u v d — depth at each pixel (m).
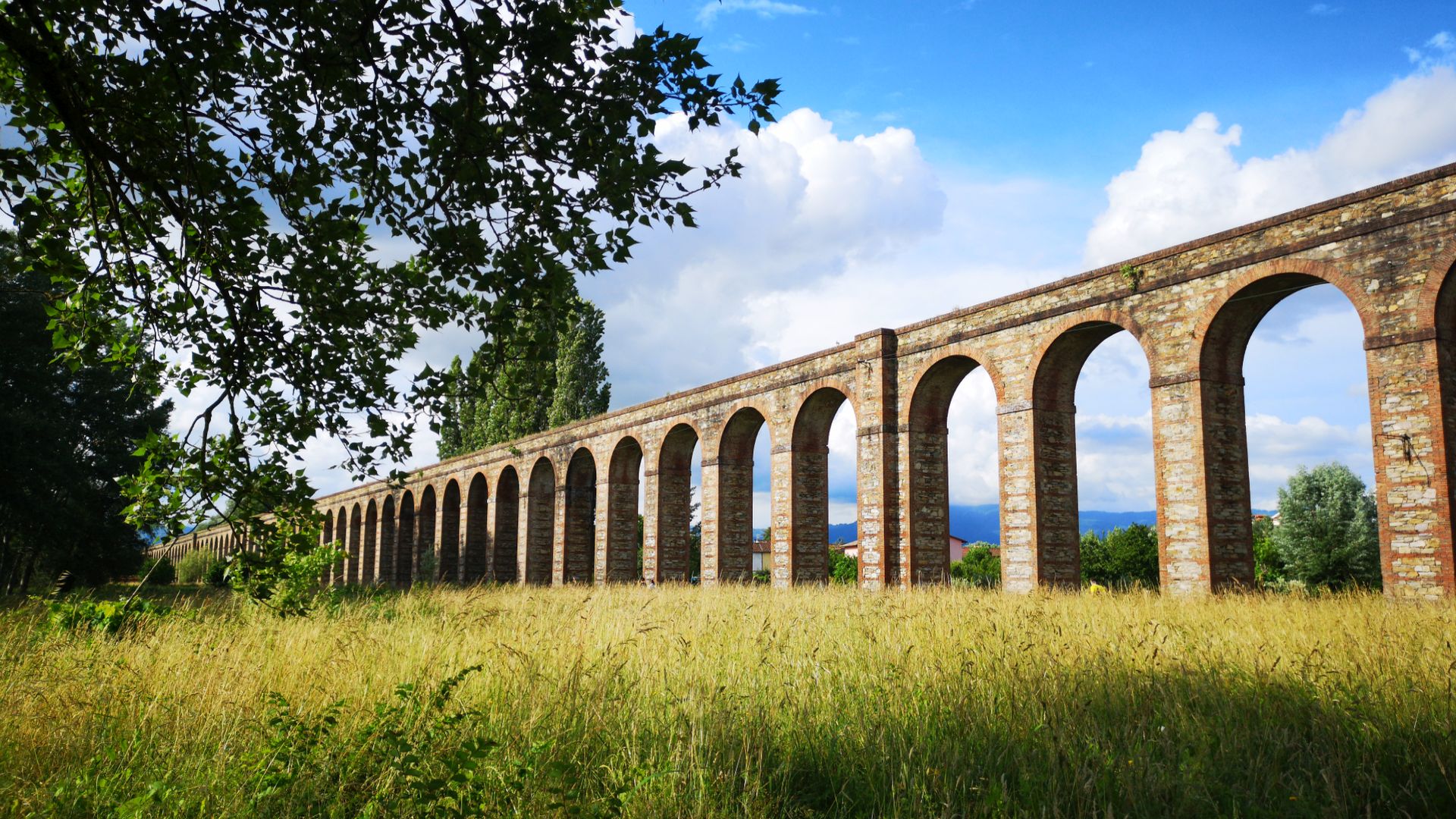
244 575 7.36
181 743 5.66
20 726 5.99
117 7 6.07
